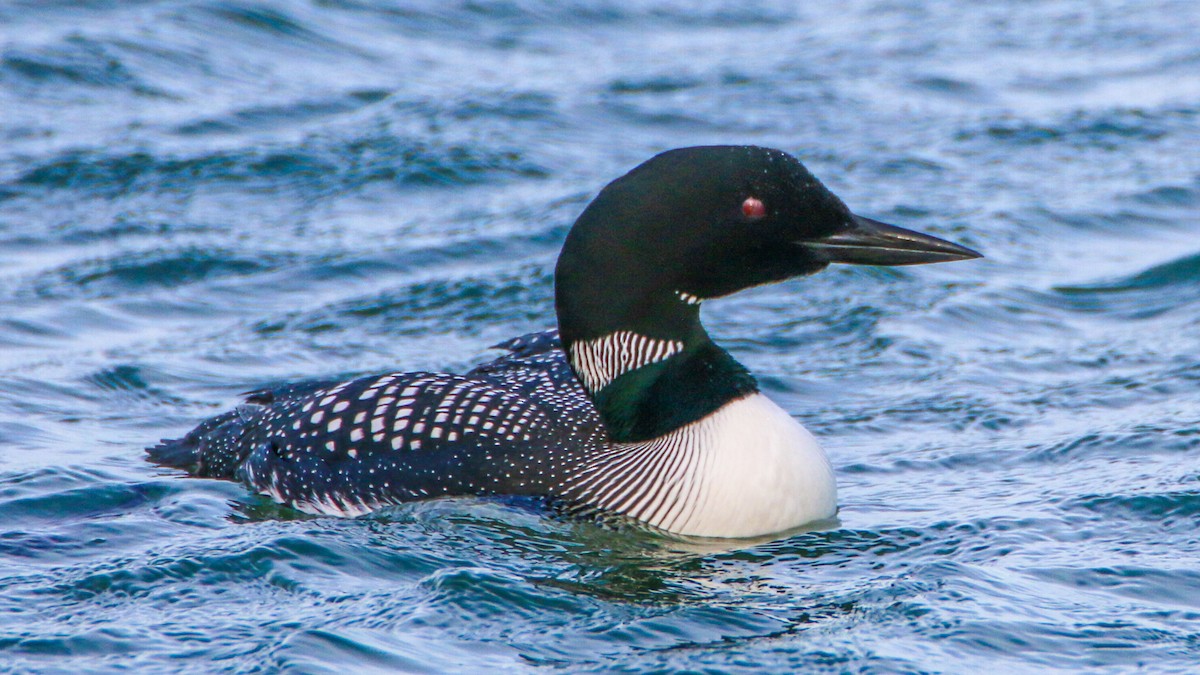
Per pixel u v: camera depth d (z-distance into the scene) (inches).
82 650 287.7
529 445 369.4
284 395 411.5
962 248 350.9
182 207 642.2
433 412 376.8
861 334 521.0
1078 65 856.3
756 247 351.6
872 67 851.4
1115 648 285.4
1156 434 410.9
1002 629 293.7
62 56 791.1
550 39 907.4
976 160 706.8
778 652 287.4
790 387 470.9
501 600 310.8
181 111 753.0
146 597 313.0
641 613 307.1
